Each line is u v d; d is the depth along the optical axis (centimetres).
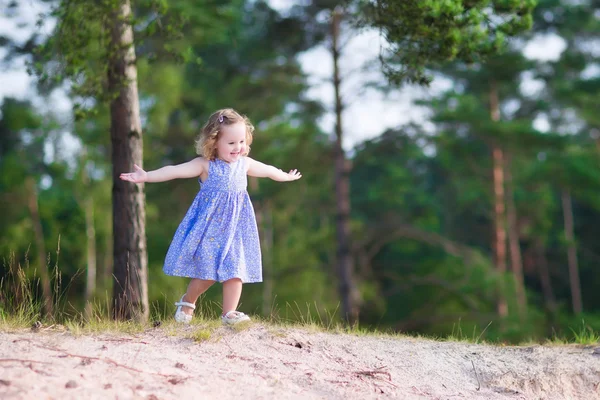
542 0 2311
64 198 2327
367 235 2189
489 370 556
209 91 2305
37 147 2242
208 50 2217
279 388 434
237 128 520
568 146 2180
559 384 558
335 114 1823
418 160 3578
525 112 2516
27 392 357
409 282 2112
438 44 773
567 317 2366
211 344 490
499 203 2323
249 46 1927
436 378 525
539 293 3300
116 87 730
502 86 2366
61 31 768
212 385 418
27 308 548
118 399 373
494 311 2197
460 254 2125
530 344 687
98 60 749
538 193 2811
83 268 606
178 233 522
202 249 514
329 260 2792
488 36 781
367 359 530
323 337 561
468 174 2453
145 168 2247
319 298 2362
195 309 594
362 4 806
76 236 2227
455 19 730
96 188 2219
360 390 460
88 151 2189
